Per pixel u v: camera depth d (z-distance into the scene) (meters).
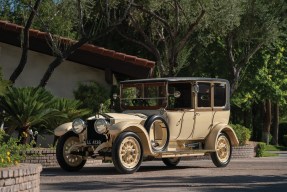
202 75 33.81
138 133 14.09
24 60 18.53
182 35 23.98
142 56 31.11
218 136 16.03
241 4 25.59
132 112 15.30
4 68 20.84
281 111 55.97
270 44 30.14
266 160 21.22
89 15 20.83
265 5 26.67
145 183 11.70
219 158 16.17
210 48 32.75
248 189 10.79
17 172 8.30
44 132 17.67
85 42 18.58
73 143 14.60
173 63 23.19
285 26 28.83
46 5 19.59
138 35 29.59
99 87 20.06
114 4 21.11
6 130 17.25
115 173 13.98
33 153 15.51
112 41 31.27
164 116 14.66
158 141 14.48
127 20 25.06
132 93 15.38
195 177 13.02
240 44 30.42
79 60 19.91
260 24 27.09
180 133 15.05
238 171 14.80
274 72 36.19
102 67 19.83
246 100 36.81
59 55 18.41
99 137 14.01
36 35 19.98
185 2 22.17
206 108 15.65
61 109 17.41
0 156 8.94
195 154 15.39
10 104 16.41
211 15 22.31
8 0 23.55
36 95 16.84
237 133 23.36
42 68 20.81
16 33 20.19
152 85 15.05
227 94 16.39
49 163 15.86
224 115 16.27
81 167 14.75
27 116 16.48
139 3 22.53
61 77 20.66
